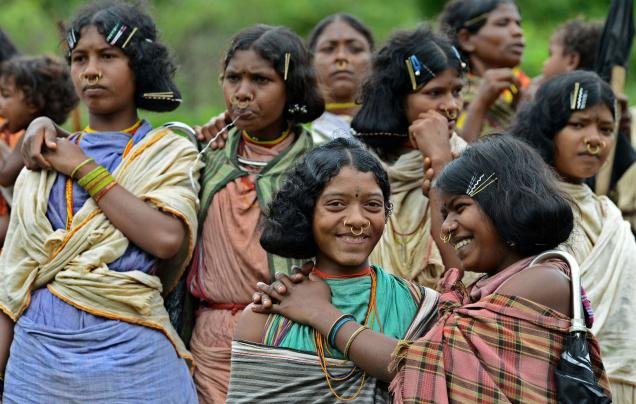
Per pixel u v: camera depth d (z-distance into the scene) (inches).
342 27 738.8
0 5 1381.6
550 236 435.5
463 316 425.7
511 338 418.6
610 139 578.2
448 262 510.6
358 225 444.5
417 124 565.9
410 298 458.6
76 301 518.9
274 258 554.3
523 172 438.0
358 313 450.0
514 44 765.3
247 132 589.0
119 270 526.0
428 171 538.9
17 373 518.0
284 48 580.4
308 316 444.1
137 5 574.2
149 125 569.9
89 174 530.0
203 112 1227.9
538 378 414.9
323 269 459.2
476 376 415.2
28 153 538.3
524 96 762.8
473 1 772.0
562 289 424.5
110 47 555.5
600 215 577.0
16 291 526.6
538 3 1398.9
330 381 437.4
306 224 452.8
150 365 521.7
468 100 751.1
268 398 442.0
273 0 1334.9
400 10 1333.7
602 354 550.3
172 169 548.4
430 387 417.4
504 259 442.6
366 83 600.1
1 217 621.3
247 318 453.7
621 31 700.7
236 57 580.4
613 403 544.4
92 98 554.3
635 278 563.2
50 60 690.2
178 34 1327.5
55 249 525.0
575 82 573.0
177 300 565.9
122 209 526.6
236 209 565.9
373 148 598.5
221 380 547.5
